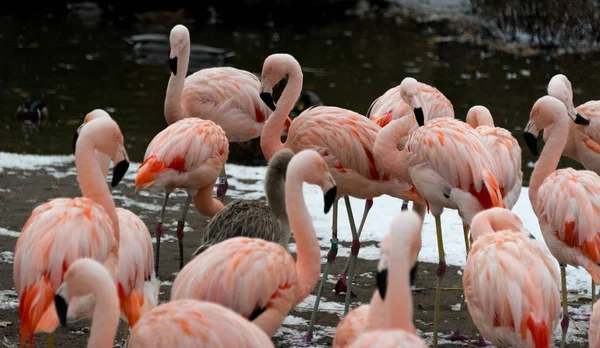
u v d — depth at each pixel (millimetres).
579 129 12164
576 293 10773
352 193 10328
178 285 6906
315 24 36406
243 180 15289
